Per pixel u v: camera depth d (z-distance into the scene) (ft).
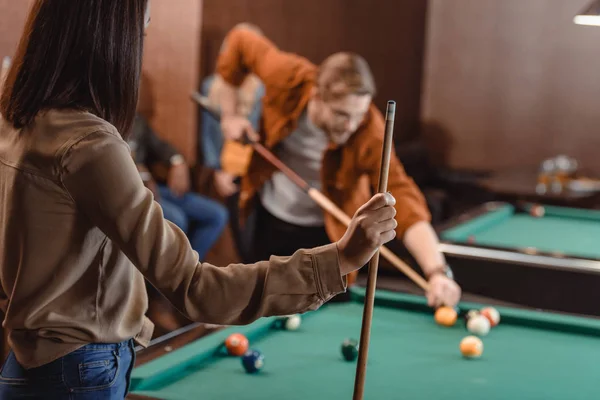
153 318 12.69
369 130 9.16
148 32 14.60
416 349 6.79
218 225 15.14
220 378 5.78
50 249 3.63
